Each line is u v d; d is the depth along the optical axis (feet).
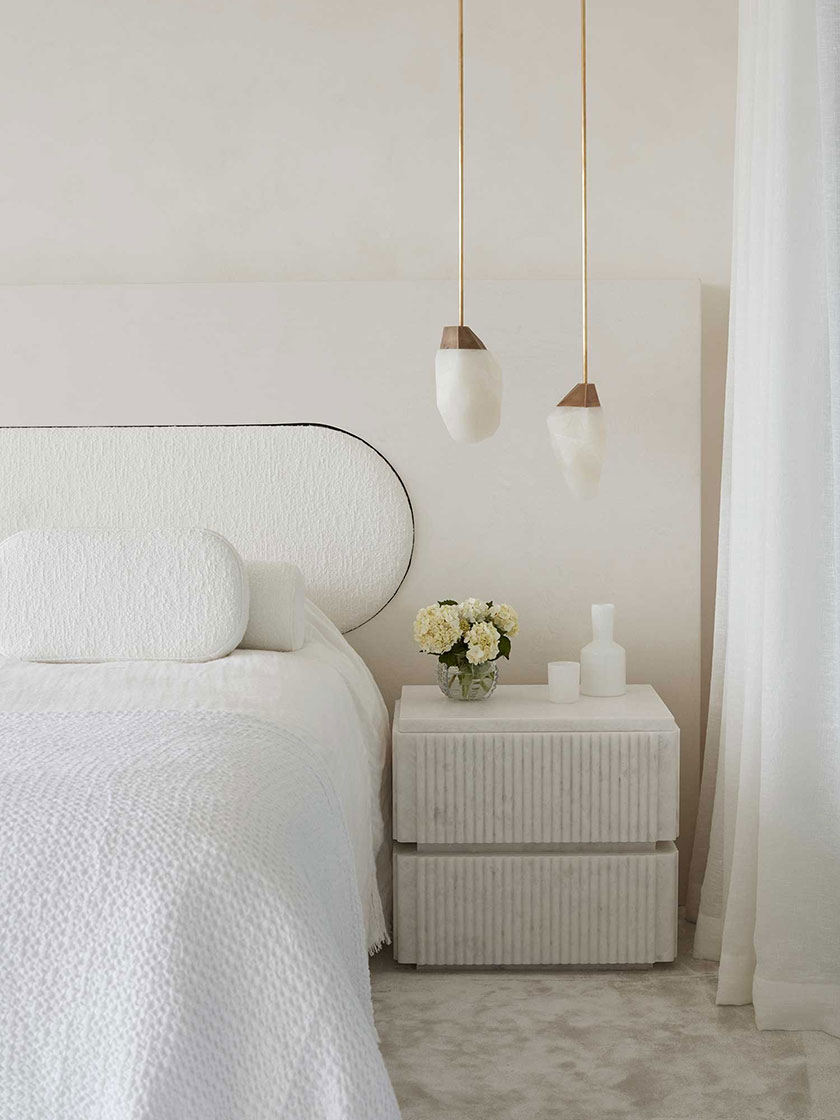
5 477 8.96
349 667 7.93
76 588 7.39
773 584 6.61
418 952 7.58
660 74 8.98
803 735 6.60
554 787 7.54
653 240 9.04
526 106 9.03
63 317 8.95
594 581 8.95
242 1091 3.79
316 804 4.95
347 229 9.11
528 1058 6.37
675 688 8.98
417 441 8.91
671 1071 6.20
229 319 8.90
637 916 7.54
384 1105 3.84
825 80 5.79
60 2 9.11
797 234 6.49
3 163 9.18
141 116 9.13
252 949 3.89
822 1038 6.59
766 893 6.69
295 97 9.08
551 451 8.88
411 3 9.02
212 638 7.27
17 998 3.71
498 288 8.84
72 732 5.20
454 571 8.98
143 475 8.93
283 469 8.88
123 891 3.87
